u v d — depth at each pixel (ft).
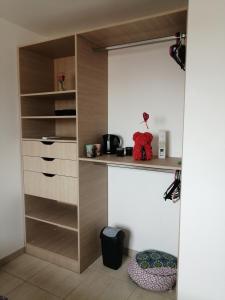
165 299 6.16
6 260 7.55
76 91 6.48
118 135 7.79
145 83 7.21
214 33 4.40
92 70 7.03
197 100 4.64
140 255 7.08
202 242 4.92
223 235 4.73
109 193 8.14
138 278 6.44
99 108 7.46
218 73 4.44
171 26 5.84
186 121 4.77
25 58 7.60
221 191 4.65
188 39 4.59
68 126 8.55
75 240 8.31
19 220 7.95
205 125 4.63
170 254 7.23
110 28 5.95
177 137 6.89
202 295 5.07
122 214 7.98
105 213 8.12
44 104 8.41
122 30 6.06
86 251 7.29
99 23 7.31
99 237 7.88
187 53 4.62
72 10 6.52
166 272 6.40
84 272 7.16
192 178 4.84
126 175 7.76
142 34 6.33
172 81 6.82
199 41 4.52
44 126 8.45
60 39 6.61
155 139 7.21
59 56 8.32
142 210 7.62
